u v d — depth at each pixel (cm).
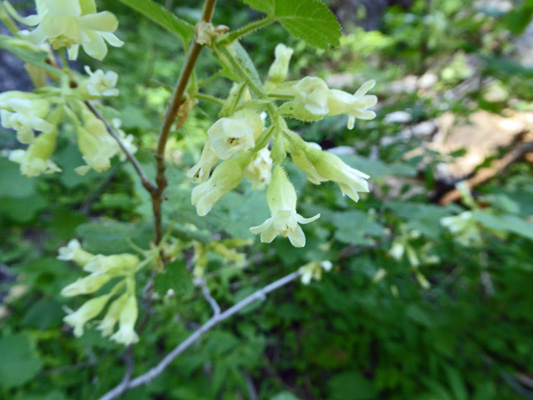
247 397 351
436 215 288
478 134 612
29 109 105
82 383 305
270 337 405
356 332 391
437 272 456
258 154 125
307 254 241
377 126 400
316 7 82
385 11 868
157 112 452
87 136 120
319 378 387
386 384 362
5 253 379
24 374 287
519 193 381
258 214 160
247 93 109
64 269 318
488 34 565
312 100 82
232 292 374
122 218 377
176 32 112
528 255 404
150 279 169
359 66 577
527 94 505
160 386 299
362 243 233
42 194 381
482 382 374
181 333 299
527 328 411
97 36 96
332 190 251
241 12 702
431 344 380
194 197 94
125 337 136
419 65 607
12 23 105
